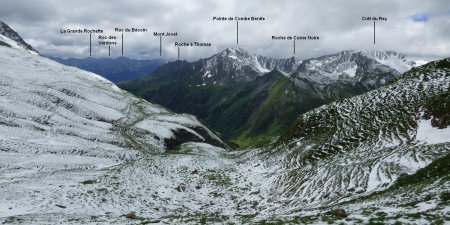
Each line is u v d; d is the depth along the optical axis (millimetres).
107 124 126188
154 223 24516
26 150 72312
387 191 31484
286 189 44406
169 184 49844
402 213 20531
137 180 49906
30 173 57094
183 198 44531
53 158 70188
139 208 38594
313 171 46281
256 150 79562
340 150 54219
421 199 23688
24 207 34031
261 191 46438
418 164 37125
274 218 24578
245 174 56375
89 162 73000
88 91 159500
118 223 25219
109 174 53312
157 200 42625
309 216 23719
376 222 18875
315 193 38812
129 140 113375
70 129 100250
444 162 32438
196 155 70688
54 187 43562
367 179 37156
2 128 81125
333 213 23281
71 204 36688
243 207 40500
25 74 144625
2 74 127625
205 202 43219
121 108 158500
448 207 20109
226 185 50438
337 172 42188
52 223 25391
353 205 28328
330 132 61938
